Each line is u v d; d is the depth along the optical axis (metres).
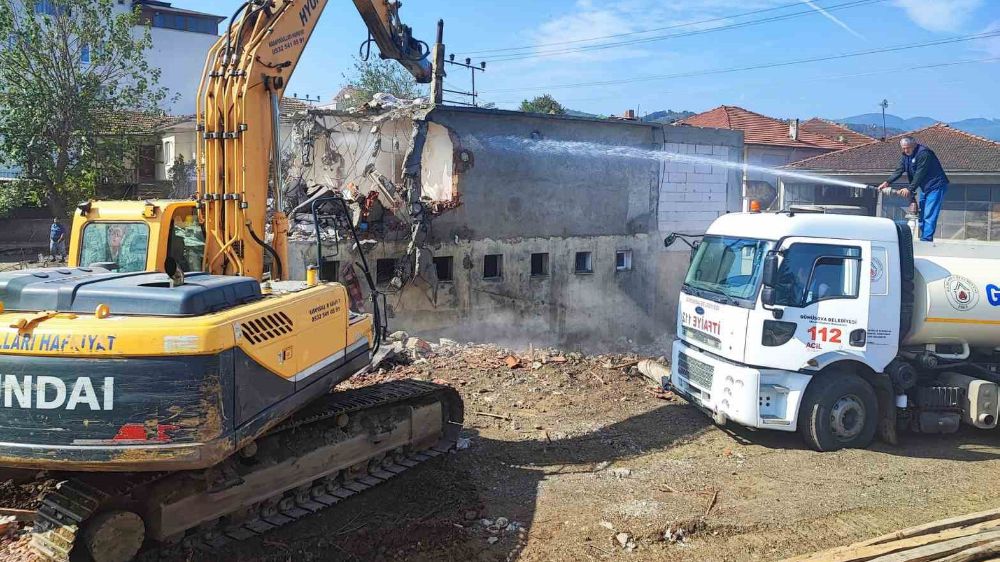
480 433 8.28
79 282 4.84
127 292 4.63
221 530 5.49
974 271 8.52
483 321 17.48
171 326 4.38
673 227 21.20
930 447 8.48
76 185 24.50
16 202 24.94
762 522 6.13
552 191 18.50
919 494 6.86
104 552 4.67
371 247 15.27
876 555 5.45
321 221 14.80
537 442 8.07
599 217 19.52
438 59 17.22
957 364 8.77
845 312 8.05
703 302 8.83
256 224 6.60
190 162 30.12
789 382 8.04
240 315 4.73
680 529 5.95
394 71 40.44
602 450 7.96
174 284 4.82
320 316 5.75
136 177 29.97
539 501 6.50
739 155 22.31
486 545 5.67
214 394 4.41
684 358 9.20
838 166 24.09
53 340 4.28
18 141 23.38
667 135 20.67
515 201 17.84
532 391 9.92
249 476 5.49
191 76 47.34
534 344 18.47
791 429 8.01
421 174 17.89
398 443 6.97
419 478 6.96
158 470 4.39
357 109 18.39
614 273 19.91
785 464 7.62
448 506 6.35
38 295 4.67
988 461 7.96
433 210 16.42
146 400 4.30
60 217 25.02
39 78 23.50
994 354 8.98
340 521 6.04
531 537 5.80
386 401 6.69
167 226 6.11
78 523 4.54
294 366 5.29
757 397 7.96
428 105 16.84
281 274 6.96
